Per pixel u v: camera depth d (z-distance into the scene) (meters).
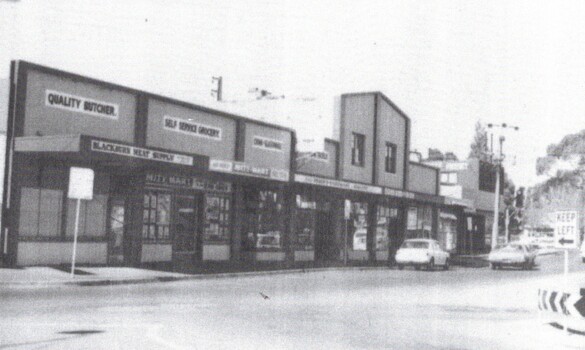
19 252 22.95
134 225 26.70
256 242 34.25
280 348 10.63
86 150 22.25
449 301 19.84
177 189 29.70
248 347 10.58
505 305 19.23
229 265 30.19
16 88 22.97
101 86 25.91
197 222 31.00
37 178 23.55
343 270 34.06
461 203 51.44
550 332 14.09
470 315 16.59
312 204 38.03
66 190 24.41
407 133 47.59
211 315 14.38
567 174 80.31
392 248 45.72
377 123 43.66
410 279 28.84
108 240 25.91
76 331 11.59
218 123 31.84
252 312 15.16
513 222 74.12
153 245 28.48
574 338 13.39
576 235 15.17
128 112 27.12
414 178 49.69
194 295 18.56
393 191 41.41
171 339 11.02
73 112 24.88
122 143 23.61
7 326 12.02
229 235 32.62
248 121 33.66
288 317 14.56
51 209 23.98
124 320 13.12
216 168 28.12
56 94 24.22
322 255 39.12
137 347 10.19
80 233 24.95
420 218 49.72
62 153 22.64
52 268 23.17
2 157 23.39
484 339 12.76
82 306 15.23
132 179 26.70
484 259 52.19
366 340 11.88
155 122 28.42
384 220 44.81
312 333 12.41
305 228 37.75
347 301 18.61
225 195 32.38
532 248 42.00
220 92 39.28
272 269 29.97
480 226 63.62
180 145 29.69
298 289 21.81
